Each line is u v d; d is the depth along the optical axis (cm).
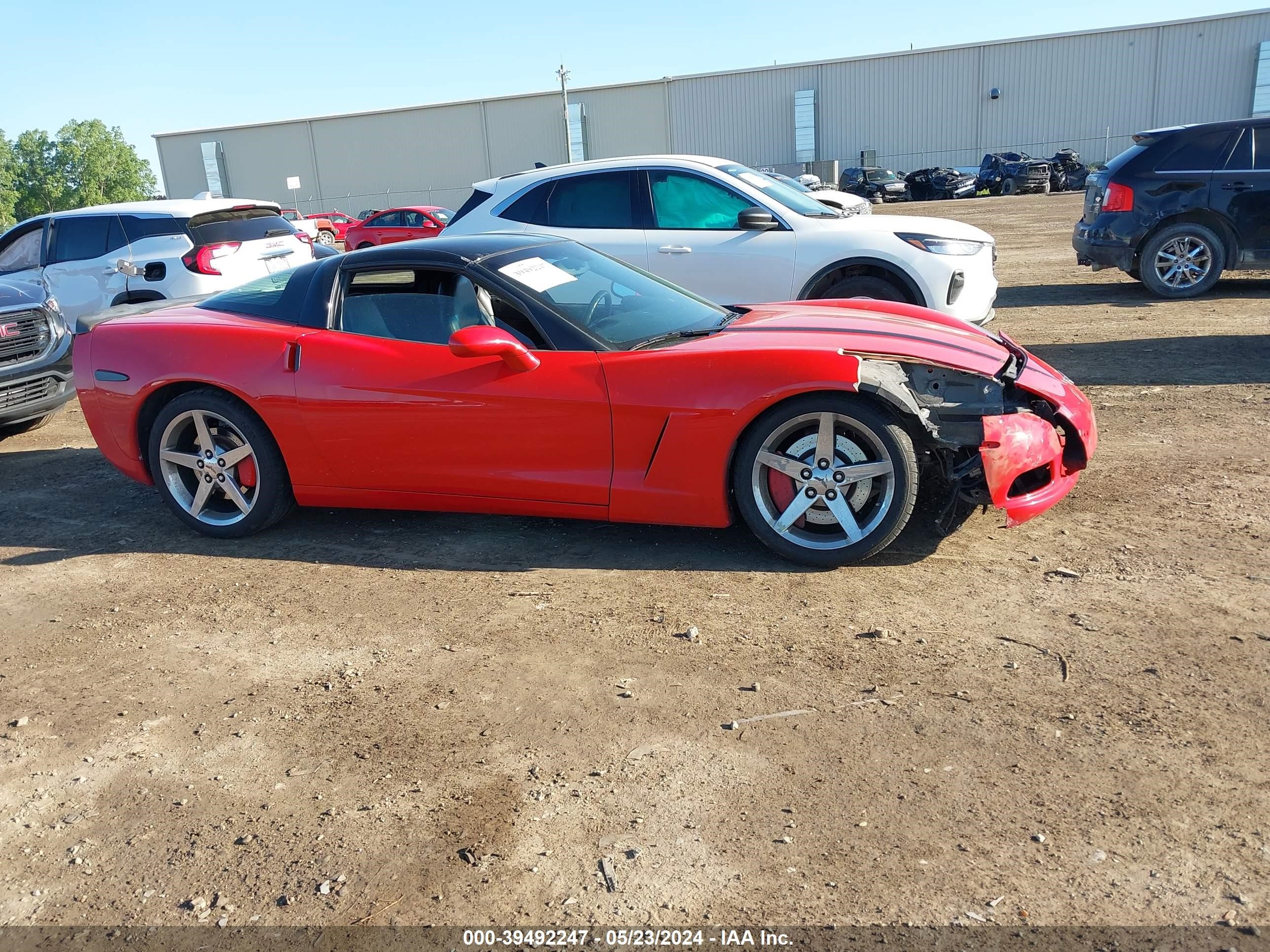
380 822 245
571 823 239
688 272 718
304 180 5897
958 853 220
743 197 720
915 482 361
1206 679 284
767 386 360
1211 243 936
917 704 281
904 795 241
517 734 280
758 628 334
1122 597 339
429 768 266
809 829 232
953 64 4922
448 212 2619
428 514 474
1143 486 448
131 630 366
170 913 219
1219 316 851
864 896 209
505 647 333
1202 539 384
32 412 648
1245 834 220
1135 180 958
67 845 245
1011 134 4947
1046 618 328
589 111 5472
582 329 400
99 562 438
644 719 283
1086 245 1010
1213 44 4566
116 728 297
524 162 5612
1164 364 687
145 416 459
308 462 429
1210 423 541
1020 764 250
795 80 5156
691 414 370
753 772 255
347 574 407
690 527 433
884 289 696
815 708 283
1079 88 4791
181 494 460
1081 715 270
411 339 420
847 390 352
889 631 325
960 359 390
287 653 339
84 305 910
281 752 279
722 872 219
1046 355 743
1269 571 351
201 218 912
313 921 213
